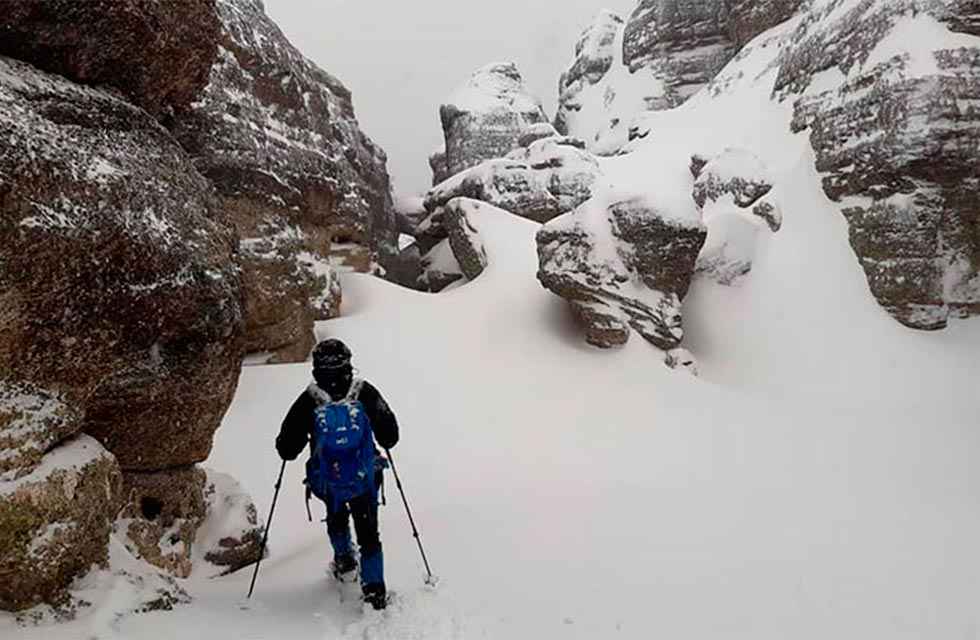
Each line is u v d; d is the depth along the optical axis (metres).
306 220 15.27
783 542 6.46
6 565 3.42
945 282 16.41
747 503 8.09
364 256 22.36
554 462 10.66
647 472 10.09
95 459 4.18
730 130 25.59
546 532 6.56
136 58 5.04
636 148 31.59
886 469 10.49
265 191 12.71
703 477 9.77
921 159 16.14
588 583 5.14
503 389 13.97
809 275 17.83
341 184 21.58
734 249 18.67
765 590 5.15
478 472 10.02
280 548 6.80
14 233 3.61
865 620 4.64
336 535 4.80
